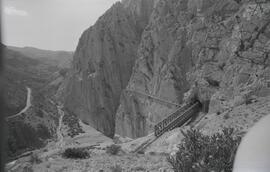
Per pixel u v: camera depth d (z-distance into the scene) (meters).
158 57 63.59
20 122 81.44
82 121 99.06
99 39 95.31
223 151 9.37
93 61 97.19
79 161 14.91
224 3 45.47
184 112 38.66
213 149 9.67
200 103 42.31
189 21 55.00
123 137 75.25
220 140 10.15
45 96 130.88
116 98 92.00
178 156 10.33
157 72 62.94
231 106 32.75
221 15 45.75
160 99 58.72
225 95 35.66
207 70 43.12
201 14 50.31
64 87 125.25
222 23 44.12
